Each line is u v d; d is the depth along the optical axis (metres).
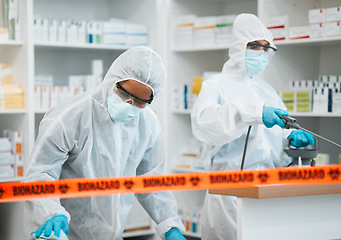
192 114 2.38
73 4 4.31
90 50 4.18
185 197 4.05
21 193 1.58
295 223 1.66
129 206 2.05
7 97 3.53
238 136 2.21
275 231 1.62
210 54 4.14
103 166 1.95
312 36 3.19
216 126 2.21
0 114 4.04
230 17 3.65
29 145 3.52
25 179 1.79
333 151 3.55
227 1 4.15
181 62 3.98
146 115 2.03
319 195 1.71
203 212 2.56
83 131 1.87
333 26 3.10
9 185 1.58
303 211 1.68
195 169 3.80
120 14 4.38
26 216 1.80
